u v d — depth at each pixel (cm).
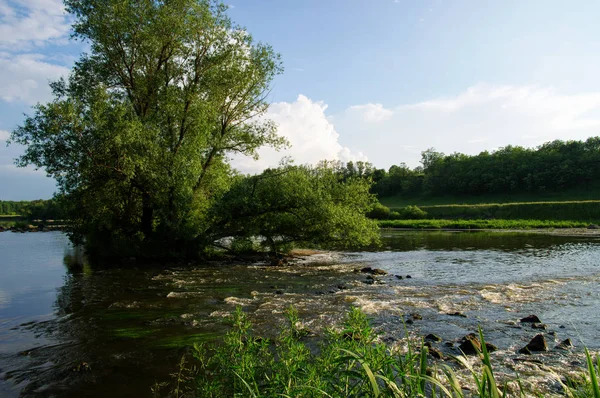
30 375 739
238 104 2731
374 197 2681
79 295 1456
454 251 3005
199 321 1090
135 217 2702
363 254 2902
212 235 2556
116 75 2531
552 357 805
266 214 2531
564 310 1190
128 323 1080
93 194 2284
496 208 8075
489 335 954
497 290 1506
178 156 2239
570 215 7138
